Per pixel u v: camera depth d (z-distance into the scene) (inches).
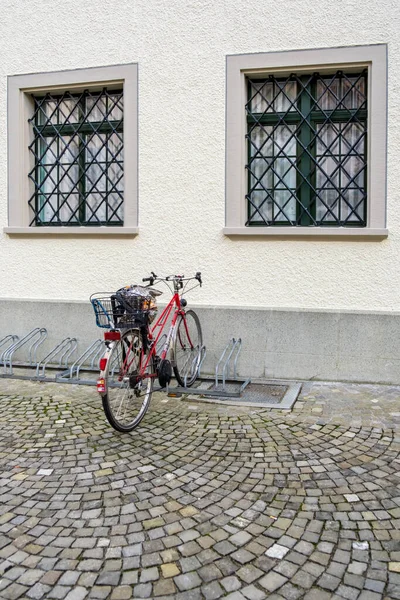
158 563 96.7
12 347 237.5
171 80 228.7
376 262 210.8
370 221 210.2
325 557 97.9
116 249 240.2
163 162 231.6
